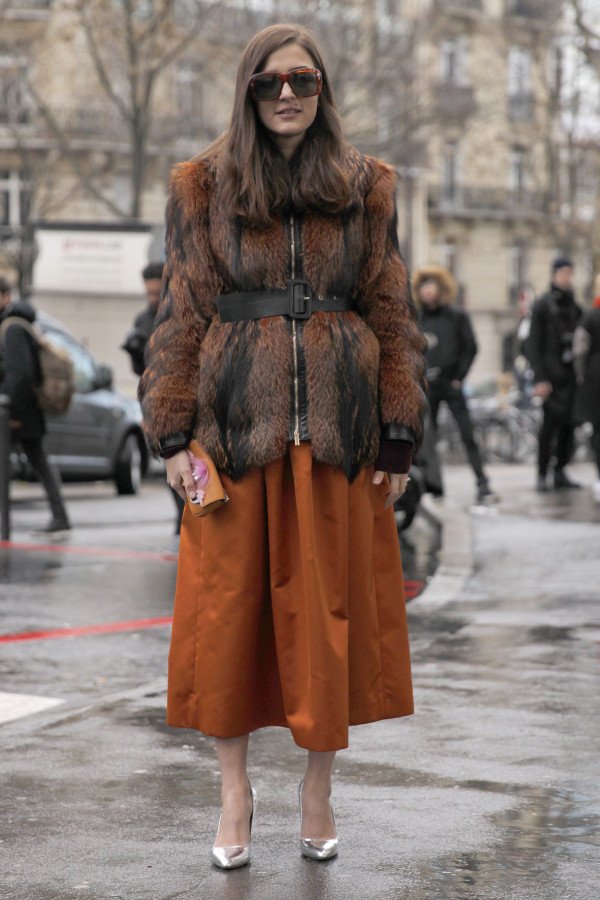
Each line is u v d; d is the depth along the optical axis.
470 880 4.39
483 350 72.75
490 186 70.12
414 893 4.29
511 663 7.74
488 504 17.09
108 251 32.28
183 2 41.59
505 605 9.81
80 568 11.95
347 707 4.49
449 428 32.53
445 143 67.69
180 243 4.59
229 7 41.41
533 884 4.35
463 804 5.19
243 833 4.61
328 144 4.52
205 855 4.66
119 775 5.61
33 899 4.26
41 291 32.31
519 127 63.47
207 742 6.14
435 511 15.92
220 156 4.58
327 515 4.52
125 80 43.75
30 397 14.09
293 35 4.48
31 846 4.75
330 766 4.68
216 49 42.53
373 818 5.02
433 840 4.79
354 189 4.55
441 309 17.19
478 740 6.11
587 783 5.45
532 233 71.25
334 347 4.50
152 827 4.95
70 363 14.29
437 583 10.88
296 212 4.51
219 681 4.55
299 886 4.36
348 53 43.19
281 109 4.45
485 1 60.75
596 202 49.97
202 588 4.61
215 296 4.57
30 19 48.41
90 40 42.16
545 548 12.94
